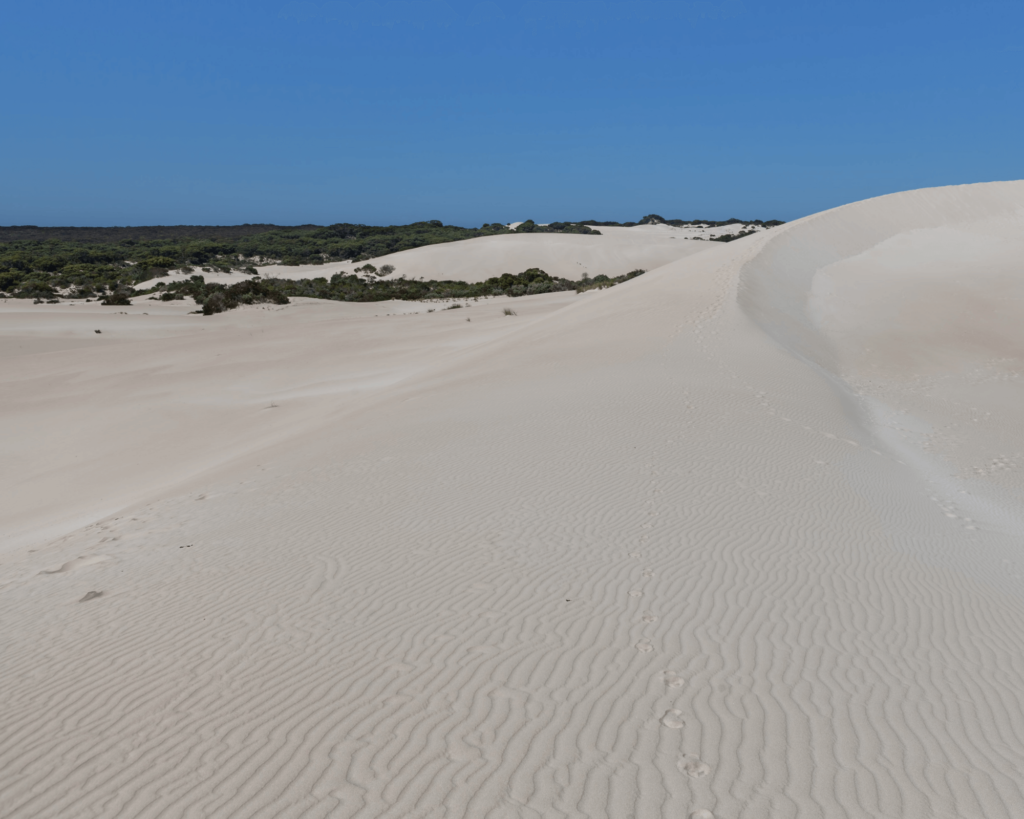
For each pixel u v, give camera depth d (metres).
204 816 4.13
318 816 4.06
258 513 10.16
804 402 16.03
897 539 9.10
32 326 47.25
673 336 22.47
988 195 42.03
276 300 57.88
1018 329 25.52
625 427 13.16
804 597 7.00
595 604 6.71
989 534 10.12
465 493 10.07
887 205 41.31
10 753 4.94
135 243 158.25
